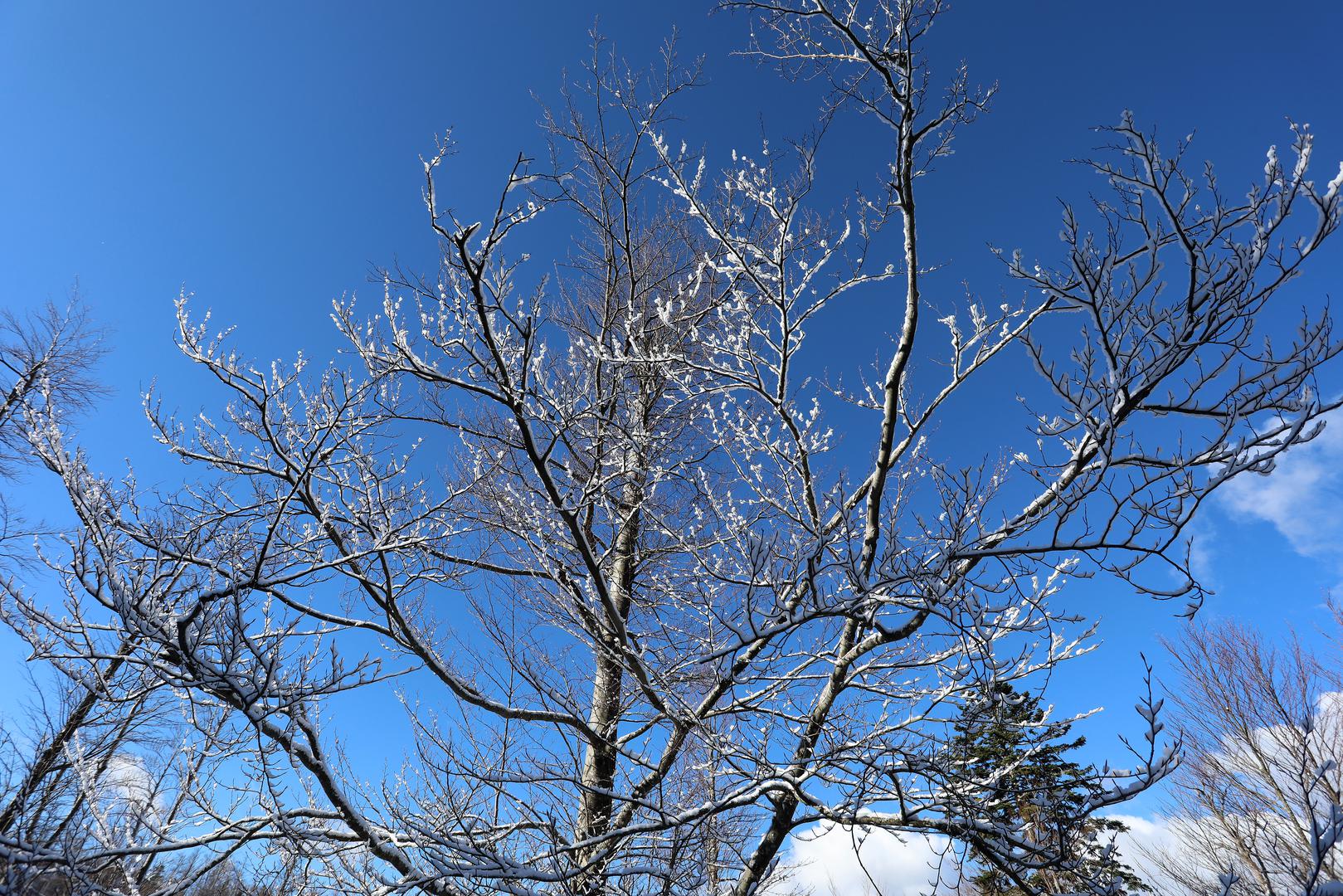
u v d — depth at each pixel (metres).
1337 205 2.53
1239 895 8.22
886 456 5.20
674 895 4.76
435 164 4.23
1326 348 2.60
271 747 4.24
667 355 5.79
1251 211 2.73
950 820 4.39
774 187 5.69
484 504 6.77
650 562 7.12
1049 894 4.12
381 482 5.73
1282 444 2.67
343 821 5.22
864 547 5.09
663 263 8.27
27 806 4.57
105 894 4.30
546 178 4.37
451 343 4.93
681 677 5.54
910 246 5.05
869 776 4.71
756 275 5.66
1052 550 3.36
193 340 4.62
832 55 5.09
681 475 5.73
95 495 3.81
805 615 3.83
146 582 4.09
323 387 5.16
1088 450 3.50
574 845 4.58
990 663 3.87
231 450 5.53
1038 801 4.09
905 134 4.91
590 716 6.64
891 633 3.85
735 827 5.83
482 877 4.32
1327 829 2.75
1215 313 2.79
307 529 5.93
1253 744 11.91
